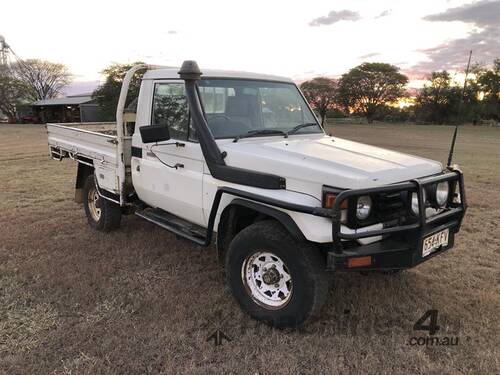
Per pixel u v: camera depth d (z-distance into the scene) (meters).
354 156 3.63
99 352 3.16
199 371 2.98
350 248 3.19
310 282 3.23
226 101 4.25
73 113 58.75
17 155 14.66
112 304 3.86
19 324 3.55
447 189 3.70
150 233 5.72
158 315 3.67
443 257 5.02
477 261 4.92
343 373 2.98
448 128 39.06
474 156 15.81
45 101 63.00
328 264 3.07
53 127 6.91
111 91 42.22
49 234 5.71
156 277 4.43
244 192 3.50
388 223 3.30
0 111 63.38
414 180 3.28
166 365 3.04
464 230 6.05
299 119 4.71
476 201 7.71
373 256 3.13
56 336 3.35
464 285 4.31
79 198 6.38
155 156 4.55
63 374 2.94
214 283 4.30
